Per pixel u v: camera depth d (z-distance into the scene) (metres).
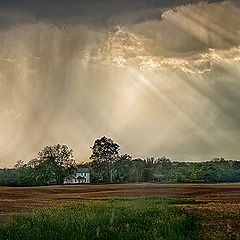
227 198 47.62
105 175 151.50
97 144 150.75
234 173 131.88
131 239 15.49
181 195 55.97
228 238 15.09
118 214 21.48
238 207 31.31
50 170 136.00
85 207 29.69
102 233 16.08
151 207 25.72
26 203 46.19
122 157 152.62
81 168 156.12
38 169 136.25
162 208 25.45
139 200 41.66
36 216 21.58
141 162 152.50
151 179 145.75
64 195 65.12
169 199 44.44
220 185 92.12
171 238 15.13
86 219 19.20
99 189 85.56
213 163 138.88
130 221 19.72
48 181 138.25
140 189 78.56
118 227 17.16
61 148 139.12
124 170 151.38
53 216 21.16
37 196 63.78
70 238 15.76
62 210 26.64
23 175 136.38
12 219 22.94
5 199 55.88
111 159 150.75
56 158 138.25
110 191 74.56
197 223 19.59
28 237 16.28
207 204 36.56
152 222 18.72
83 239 15.54
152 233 15.56
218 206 32.88
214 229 17.47
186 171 141.38
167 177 142.25
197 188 78.56
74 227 17.47
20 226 18.44
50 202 47.59
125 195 59.25
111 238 15.84
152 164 153.88
